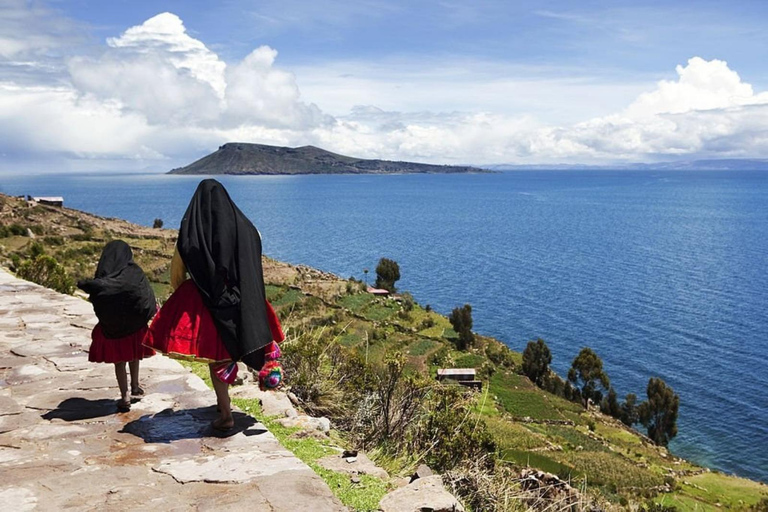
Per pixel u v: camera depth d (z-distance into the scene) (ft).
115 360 19.17
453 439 23.61
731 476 155.63
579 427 180.65
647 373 251.60
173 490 14.01
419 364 193.67
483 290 395.96
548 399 200.64
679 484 137.59
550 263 503.20
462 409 26.32
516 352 256.11
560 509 23.63
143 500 13.51
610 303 366.22
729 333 306.14
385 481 17.28
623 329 311.68
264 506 13.23
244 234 17.04
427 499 14.93
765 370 254.47
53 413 19.25
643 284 421.59
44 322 32.89
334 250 545.44
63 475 14.79
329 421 23.75
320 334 32.83
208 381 25.70
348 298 260.21
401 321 246.27
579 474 94.12
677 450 185.88
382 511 14.51
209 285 16.63
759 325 321.52
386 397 25.45
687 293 396.16
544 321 323.78
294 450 18.66
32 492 13.84
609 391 217.77
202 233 16.83
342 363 29.76
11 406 19.89
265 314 17.03
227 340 16.66
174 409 19.86
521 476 26.32
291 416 21.74
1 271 54.03
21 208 273.75
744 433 197.67
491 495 21.16
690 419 209.15
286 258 491.31
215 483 14.38
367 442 23.39
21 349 27.12
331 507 13.30
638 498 114.01
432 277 436.35
